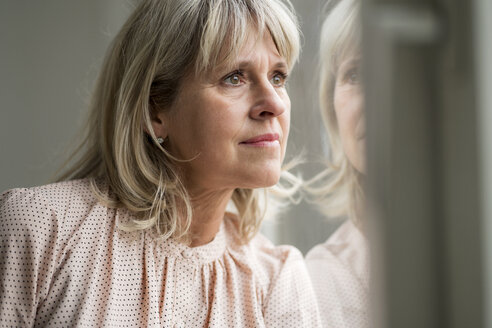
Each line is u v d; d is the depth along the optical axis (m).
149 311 0.96
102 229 0.99
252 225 1.17
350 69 0.79
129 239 1.00
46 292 0.92
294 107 1.04
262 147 0.97
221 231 1.12
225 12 0.95
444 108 0.24
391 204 0.25
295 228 1.15
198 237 1.06
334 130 0.90
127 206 1.01
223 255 1.11
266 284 1.11
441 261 0.24
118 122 1.01
